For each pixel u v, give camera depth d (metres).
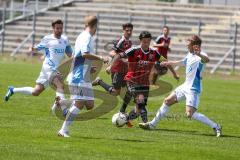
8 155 28.11
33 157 27.98
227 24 113.62
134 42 93.12
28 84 64.38
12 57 109.81
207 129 40.19
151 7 124.88
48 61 42.09
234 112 50.72
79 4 129.12
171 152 30.92
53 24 42.31
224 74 99.25
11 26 122.38
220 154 31.14
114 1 129.25
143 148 31.62
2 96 52.12
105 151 30.27
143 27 117.44
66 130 33.97
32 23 122.69
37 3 126.00
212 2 129.50
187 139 35.47
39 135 33.94
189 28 114.88
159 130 38.56
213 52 106.50
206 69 103.31
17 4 130.12
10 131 34.81
